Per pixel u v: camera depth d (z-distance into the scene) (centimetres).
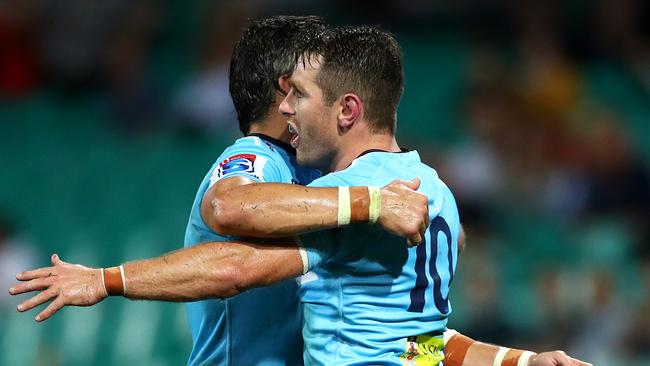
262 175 1418
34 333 3584
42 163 4206
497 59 4484
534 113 4231
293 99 1438
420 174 1440
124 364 3497
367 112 1429
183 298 1333
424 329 1401
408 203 1330
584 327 3325
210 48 4409
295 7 4516
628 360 3259
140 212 3966
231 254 1334
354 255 1371
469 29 4669
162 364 3475
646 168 4191
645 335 3288
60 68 4550
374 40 1438
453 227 1463
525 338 3328
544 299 3394
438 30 4684
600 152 4019
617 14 4572
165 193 4016
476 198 3784
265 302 1483
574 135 4106
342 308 1375
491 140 4106
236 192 1344
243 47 1546
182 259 1333
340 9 4616
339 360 1364
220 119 4256
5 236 3784
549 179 3978
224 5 4422
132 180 4078
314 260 1357
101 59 4534
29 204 4059
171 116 4359
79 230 3938
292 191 1331
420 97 4422
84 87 4547
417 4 4666
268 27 1538
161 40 4712
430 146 3934
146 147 4222
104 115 4412
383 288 1379
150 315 3544
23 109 4456
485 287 3391
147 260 1341
